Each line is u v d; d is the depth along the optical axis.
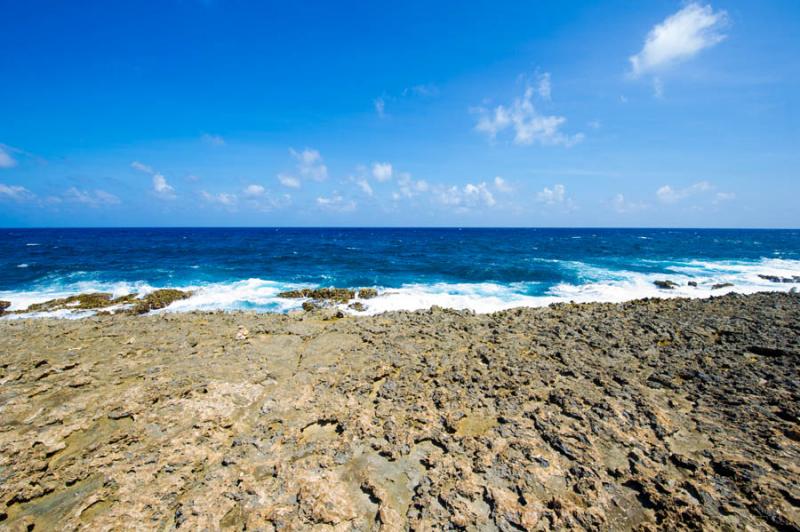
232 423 7.21
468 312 16.09
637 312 15.66
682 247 58.94
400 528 4.93
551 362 10.12
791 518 4.77
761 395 7.98
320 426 7.30
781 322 13.20
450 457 6.21
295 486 5.59
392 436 6.69
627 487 5.54
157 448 6.35
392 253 48.03
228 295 23.03
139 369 9.41
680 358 10.16
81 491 5.55
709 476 5.62
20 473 5.70
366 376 9.20
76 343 11.37
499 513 5.07
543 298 21.77
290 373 9.45
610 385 8.59
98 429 6.92
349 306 20.16
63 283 26.33
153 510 5.25
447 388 8.57
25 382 8.56
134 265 35.09
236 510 5.22
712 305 16.95
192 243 65.81
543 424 7.01
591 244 66.38
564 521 4.96
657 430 6.80
